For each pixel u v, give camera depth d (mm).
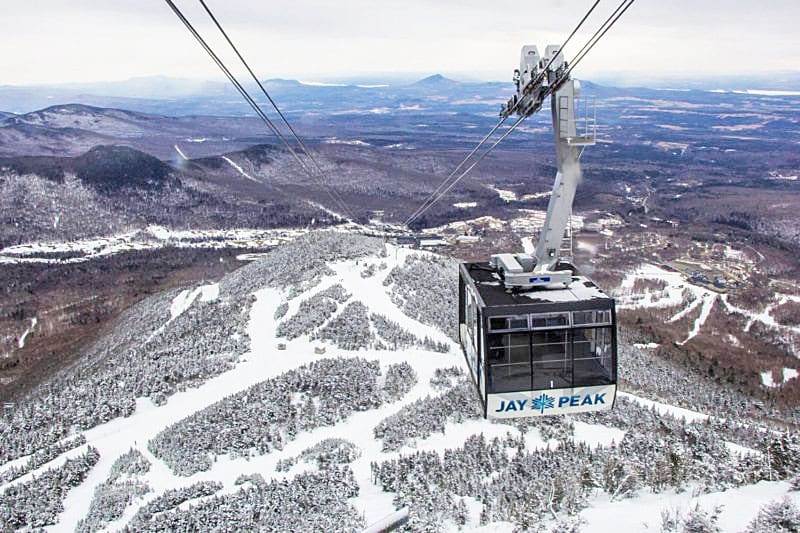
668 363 157125
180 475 83625
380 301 147750
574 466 62406
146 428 102375
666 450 57969
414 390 103750
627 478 50719
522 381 25000
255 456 86812
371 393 101312
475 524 55469
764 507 36781
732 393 139375
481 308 24906
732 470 51000
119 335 194500
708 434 76750
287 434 91875
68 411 111125
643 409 93688
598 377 25062
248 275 194125
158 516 69688
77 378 149875
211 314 163875
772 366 161750
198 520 66125
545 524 44562
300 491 70438
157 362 132125
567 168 26391
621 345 160500
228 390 112250
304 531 59344
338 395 100312
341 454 81188
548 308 24797
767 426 109438
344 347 123875
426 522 55531
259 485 74125
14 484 86688
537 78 26984
